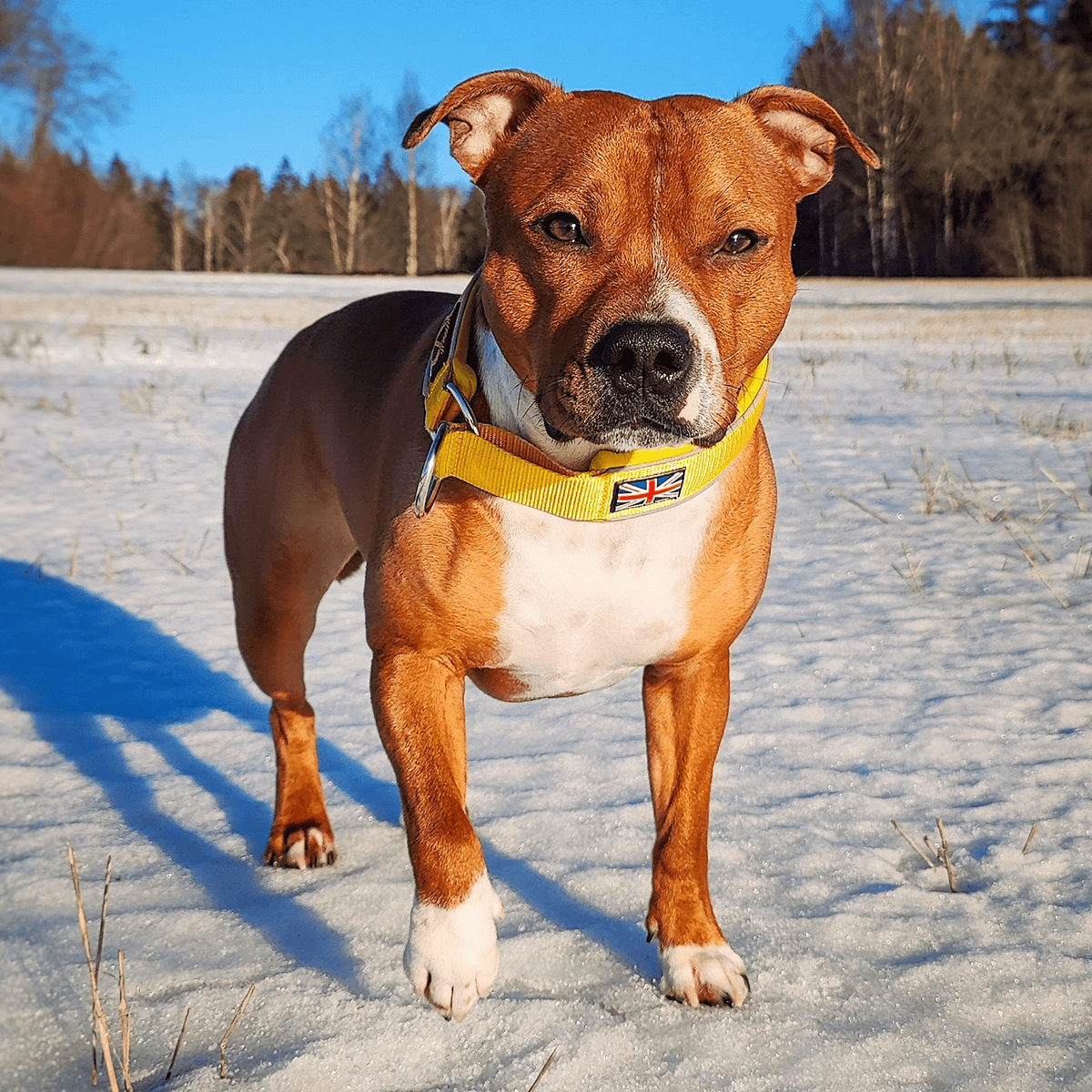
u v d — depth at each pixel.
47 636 1.69
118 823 1.16
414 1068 0.80
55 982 0.89
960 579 1.87
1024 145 13.88
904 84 14.31
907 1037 0.83
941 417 3.45
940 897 1.00
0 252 18.72
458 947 0.81
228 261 23.75
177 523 2.36
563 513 0.89
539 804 1.18
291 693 1.14
